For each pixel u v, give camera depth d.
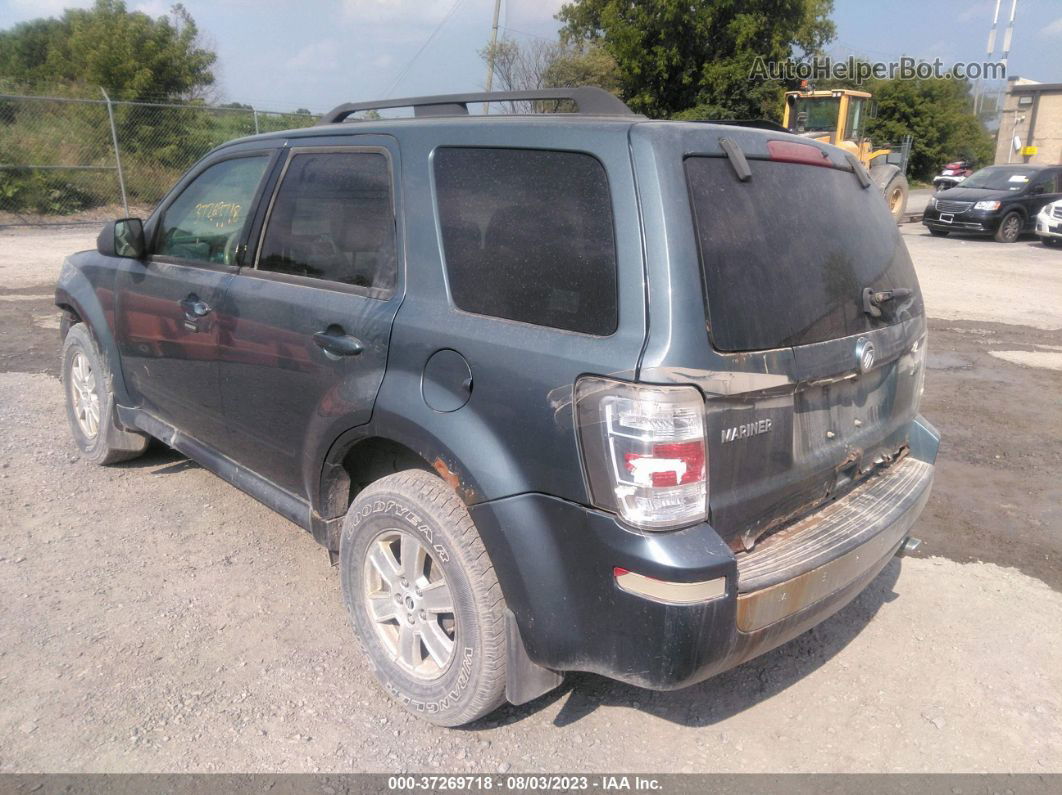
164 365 3.93
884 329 2.88
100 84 22.06
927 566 4.07
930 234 20.47
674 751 2.75
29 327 8.34
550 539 2.33
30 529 3.99
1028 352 8.51
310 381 3.02
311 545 3.98
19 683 2.88
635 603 2.18
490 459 2.41
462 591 2.53
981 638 3.46
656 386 2.12
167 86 23.02
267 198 3.39
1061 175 19.53
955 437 5.92
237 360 3.39
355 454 3.04
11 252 13.69
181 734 2.69
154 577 3.63
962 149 47.53
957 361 8.09
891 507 2.87
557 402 2.26
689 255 2.21
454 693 2.63
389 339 2.71
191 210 3.83
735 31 27.81
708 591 2.16
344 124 3.22
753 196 2.47
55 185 18.20
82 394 4.75
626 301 2.21
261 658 3.11
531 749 2.72
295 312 3.07
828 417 2.67
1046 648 3.40
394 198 2.86
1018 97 38.62
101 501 4.34
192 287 3.65
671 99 29.88
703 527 2.22
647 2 27.95
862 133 21.02
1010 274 13.94
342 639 3.25
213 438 3.74
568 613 2.34
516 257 2.48
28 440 5.13
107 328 4.31
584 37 30.47
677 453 2.13
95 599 3.43
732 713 2.96
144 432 4.31
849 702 3.04
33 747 2.59
